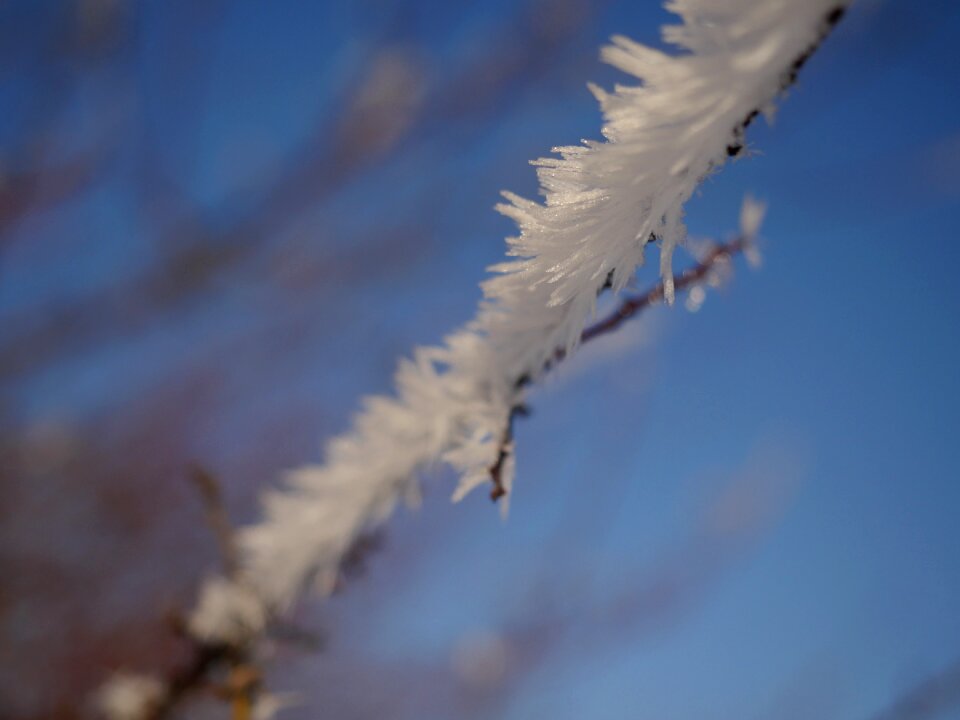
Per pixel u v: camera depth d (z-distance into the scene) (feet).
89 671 3.33
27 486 3.64
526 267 0.65
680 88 0.60
